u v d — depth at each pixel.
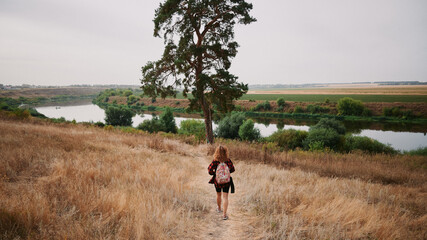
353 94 146.00
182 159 11.10
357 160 13.20
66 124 21.30
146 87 15.73
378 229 3.74
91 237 3.00
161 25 14.83
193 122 46.91
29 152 7.35
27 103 145.12
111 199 4.26
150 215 3.83
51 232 3.08
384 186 7.71
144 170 7.15
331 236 3.47
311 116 76.75
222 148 4.69
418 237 3.61
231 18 15.07
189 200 5.07
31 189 4.45
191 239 3.51
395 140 40.56
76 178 5.39
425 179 9.84
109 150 10.33
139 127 44.28
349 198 5.35
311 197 5.37
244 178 7.68
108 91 174.75
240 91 15.37
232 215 4.66
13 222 3.10
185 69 15.34
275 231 3.78
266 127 57.81
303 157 13.52
